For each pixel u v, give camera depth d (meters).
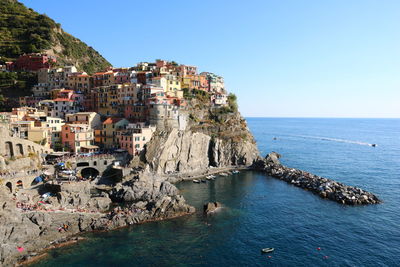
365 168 142.25
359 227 72.25
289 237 67.19
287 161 161.12
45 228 63.12
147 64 172.88
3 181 72.25
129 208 77.50
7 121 98.88
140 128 112.62
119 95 135.50
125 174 99.56
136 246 61.81
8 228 57.50
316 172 133.50
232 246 62.94
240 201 90.56
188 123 133.88
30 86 148.00
